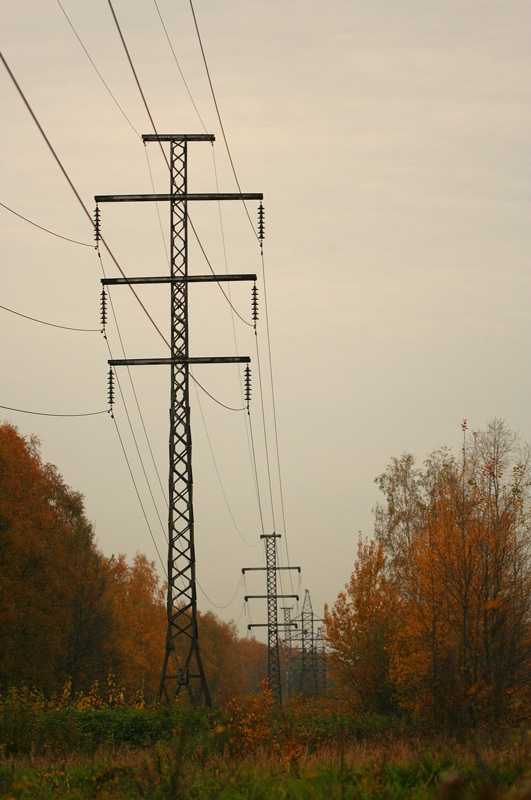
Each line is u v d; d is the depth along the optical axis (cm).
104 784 1773
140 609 9712
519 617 3959
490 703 2561
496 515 4244
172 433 4775
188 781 1691
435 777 1577
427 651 4441
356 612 5759
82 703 4316
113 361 4912
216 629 16350
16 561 5900
